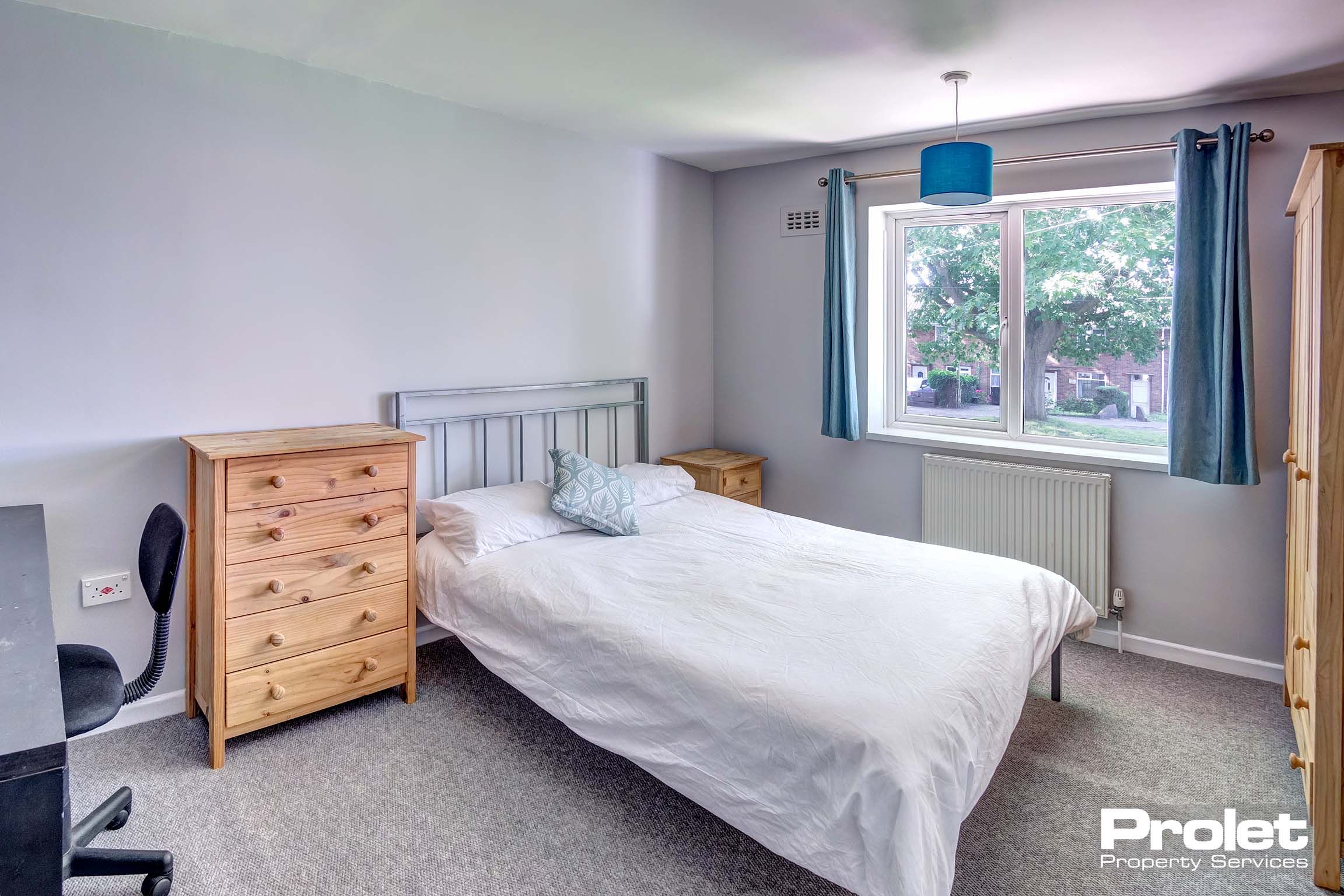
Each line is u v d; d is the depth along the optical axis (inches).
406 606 108.9
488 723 104.5
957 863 76.2
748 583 100.2
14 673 45.8
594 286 154.9
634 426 167.3
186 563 103.0
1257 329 115.5
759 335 175.8
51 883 37.0
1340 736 71.4
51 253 92.3
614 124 140.3
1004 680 78.8
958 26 92.4
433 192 127.3
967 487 146.4
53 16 90.7
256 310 109.1
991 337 152.9
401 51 105.3
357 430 112.3
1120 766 93.9
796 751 66.3
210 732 94.0
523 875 74.0
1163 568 128.1
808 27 93.7
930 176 104.3
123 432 98.9
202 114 102.3
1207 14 87.7
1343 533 70.4
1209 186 116.5
